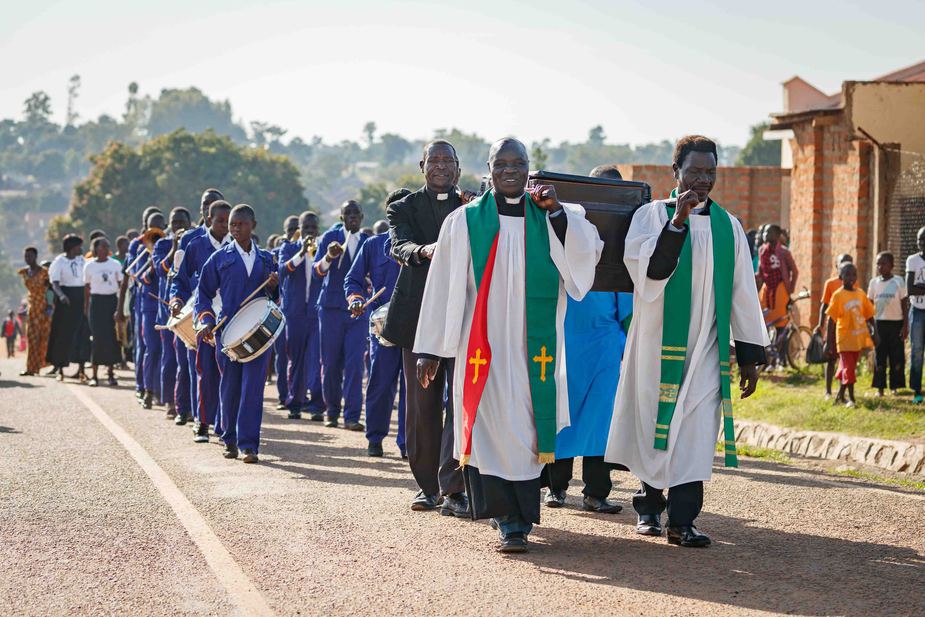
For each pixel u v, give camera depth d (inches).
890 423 504.4
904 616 242.5
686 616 241.8
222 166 4013.3
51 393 719.1
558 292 300.8
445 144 355.9
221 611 246.2
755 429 538.3
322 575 273.7
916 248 698.8
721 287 302.4
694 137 304.8
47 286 864.3
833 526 330.6
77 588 263.1
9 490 373.7
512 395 296.8
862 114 719.1
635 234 304.7
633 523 337.1
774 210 999.6
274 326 443.8
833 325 568.7
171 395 588.4
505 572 277.4
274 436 532.1
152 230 630.5
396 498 370.0
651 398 304.7
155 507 347.6
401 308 350.0
